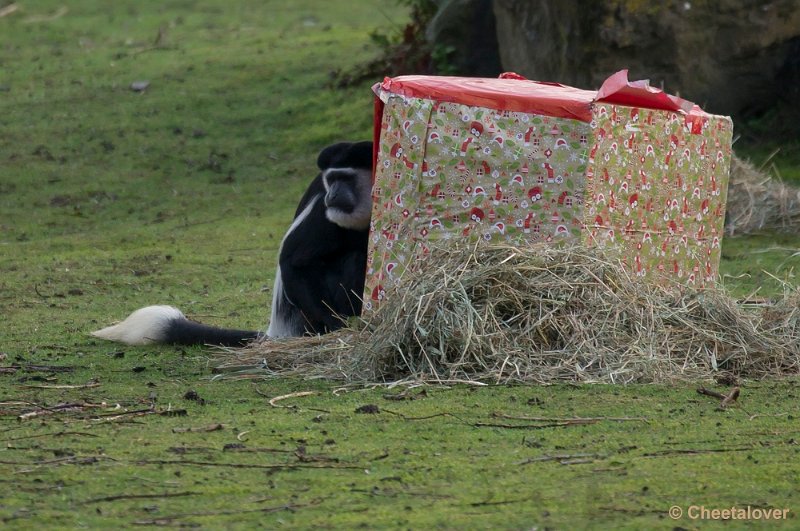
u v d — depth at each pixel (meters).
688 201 13.30
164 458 8.77
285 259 15.21
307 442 9.21
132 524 7.35
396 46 33.88
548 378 11.26
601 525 7.29
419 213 12.30
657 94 12.62
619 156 12.34
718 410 10.19
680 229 13.23
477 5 31.03
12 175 28.61
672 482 8.14
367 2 51.41
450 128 12.21
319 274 15.07
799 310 13.09
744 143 26.77
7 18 48.75
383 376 11.66
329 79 34.81
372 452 8.91
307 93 34.06
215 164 29.41
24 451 9.00
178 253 22.08
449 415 9.98
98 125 32.50
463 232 12.21
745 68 26.31
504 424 9.70
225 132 31.81
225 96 34.50
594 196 12.09
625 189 12.45
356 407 10.36
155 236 23.81
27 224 25.27
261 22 46.75
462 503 7.72
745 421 9.80
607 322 11.73
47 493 7.96
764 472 8.36
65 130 32.22
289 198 26.84
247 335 14.31
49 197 27.19
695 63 26.06
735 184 23.03
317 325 14.93
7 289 18.89
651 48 25.88
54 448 9.09
